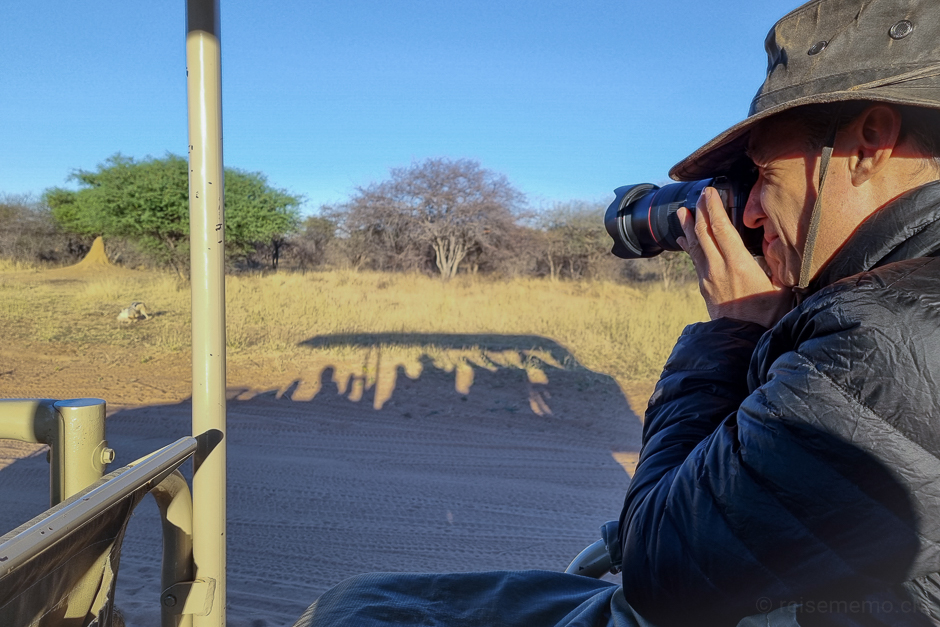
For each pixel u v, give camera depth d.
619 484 4.58
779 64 1.03
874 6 0.93
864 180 0.95
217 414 1.17
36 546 0.65
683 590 0.91
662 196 1.49
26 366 7.98
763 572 0.84
